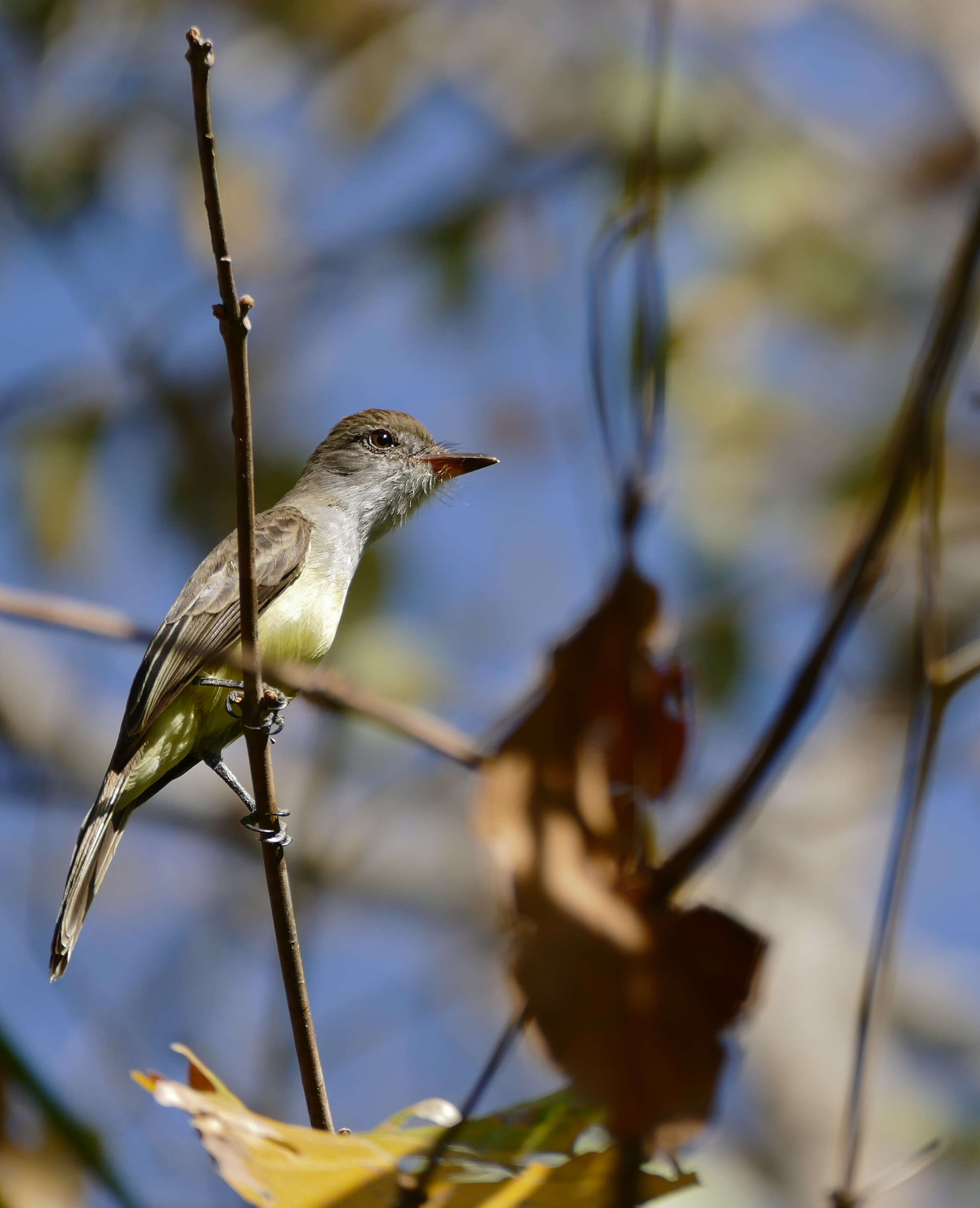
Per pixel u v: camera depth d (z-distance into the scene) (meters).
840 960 12.41
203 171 4.79
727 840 2.69
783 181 13.34
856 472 13.02
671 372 13.43
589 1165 3.50
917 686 3.37
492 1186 3.47
